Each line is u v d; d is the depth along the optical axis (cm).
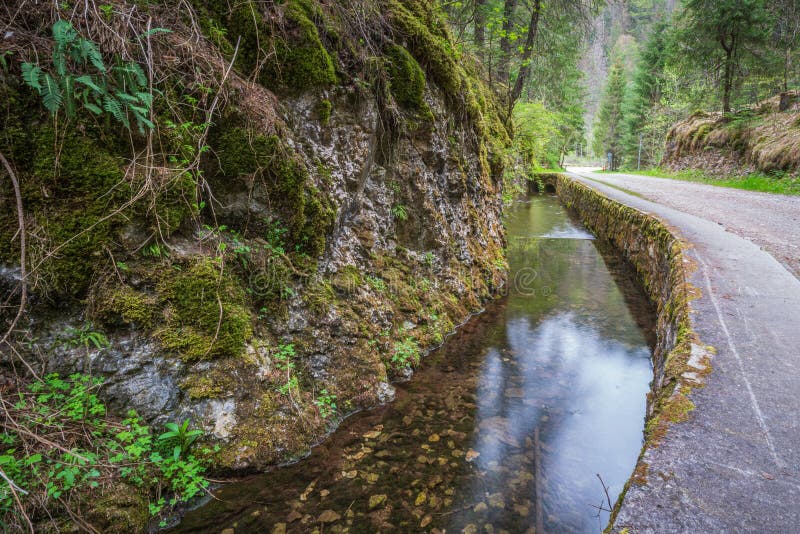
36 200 286
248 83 406
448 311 666
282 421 358
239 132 387
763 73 1955
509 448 388
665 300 626
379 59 554
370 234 552
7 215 280
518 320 726
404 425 418
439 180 705
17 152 280
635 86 4006
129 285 315
